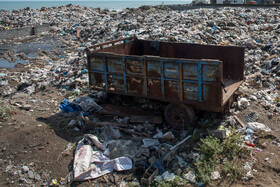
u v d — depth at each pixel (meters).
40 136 5.96
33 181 4.78
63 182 4.71
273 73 8.58
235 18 17.25
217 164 4.84
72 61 11.81
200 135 5.56
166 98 5.90
